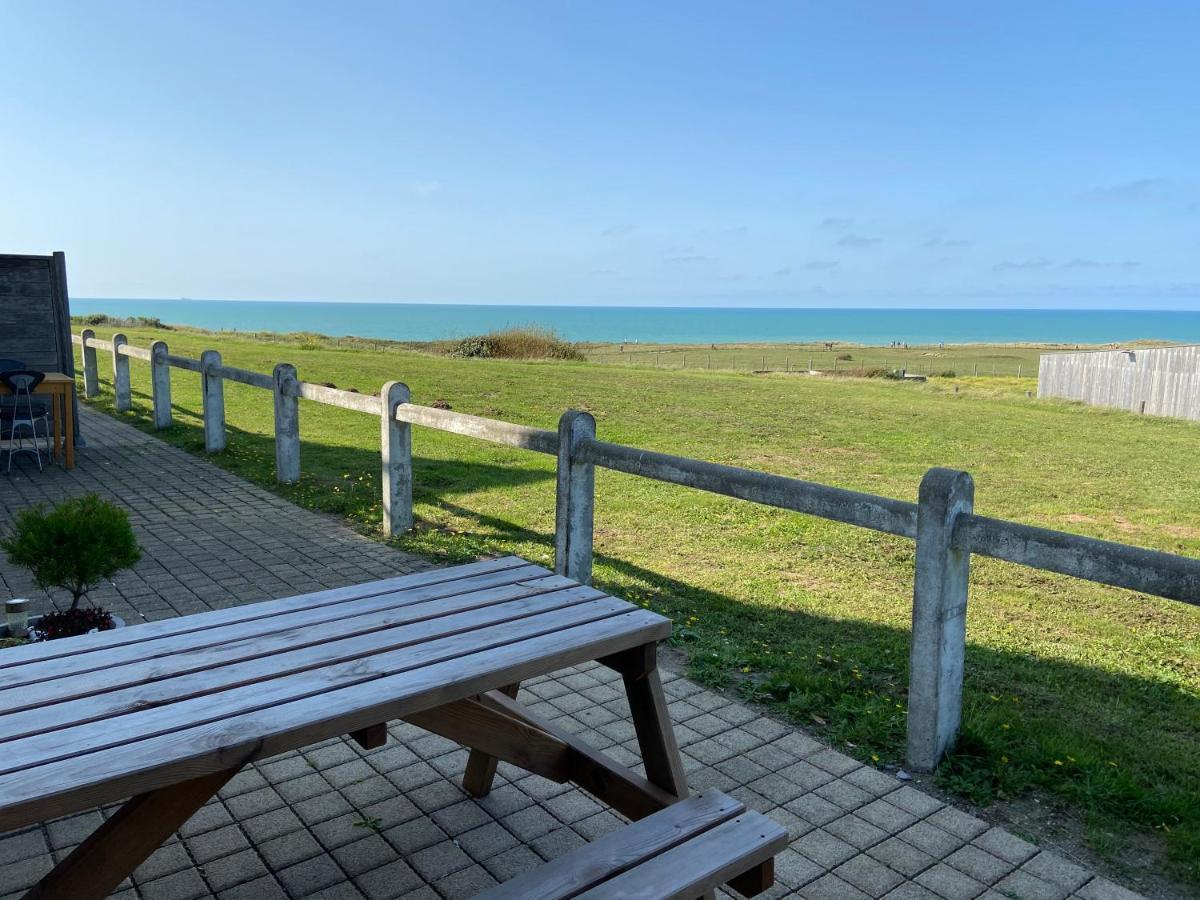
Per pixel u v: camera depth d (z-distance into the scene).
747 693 4.22
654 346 90.25
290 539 6.82
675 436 13.25
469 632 2.57
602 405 16.48
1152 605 6.11
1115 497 10.04
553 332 35.19
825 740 3.80
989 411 19.98
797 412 17.09
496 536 7.07
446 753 3.60
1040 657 4.96
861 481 10.34
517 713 2.98
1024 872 2.87
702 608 5.54
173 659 2.34
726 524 7.91
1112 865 2.92
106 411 14.00
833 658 4.68
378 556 6.37
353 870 2.80
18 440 10.34
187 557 6.29
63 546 4.17
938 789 3.40
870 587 6.15
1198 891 2.79
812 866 2.89
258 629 2.58
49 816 1.67
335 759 3.53
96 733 1.92
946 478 3.36
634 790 2.70
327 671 2.27
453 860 2.86
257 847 2.93
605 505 8.54
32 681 2.19
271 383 8.88
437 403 15.20
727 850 2.20
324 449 10.89
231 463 9.93
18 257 10.33
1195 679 4.74
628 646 2.60
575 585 3.07
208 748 1.86
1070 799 3.33
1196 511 9.41
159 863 2.83
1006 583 6.57
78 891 1.96
